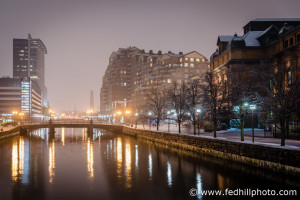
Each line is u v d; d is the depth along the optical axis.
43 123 108.56
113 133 105.31
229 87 44.00
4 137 72.19
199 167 33.97
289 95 30.27
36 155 48.59
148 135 67.69
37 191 25.81
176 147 51.03
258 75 38.53
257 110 38.22
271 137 41.09
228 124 59.25
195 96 51.69
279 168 26.70
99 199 23.45
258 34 63.00
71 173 33.16
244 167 31.86
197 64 139.75
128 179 29.80
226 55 62.78
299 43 44.25
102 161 41.25
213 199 23.03
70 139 81.69
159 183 27.95
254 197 23.08
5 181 29.52
